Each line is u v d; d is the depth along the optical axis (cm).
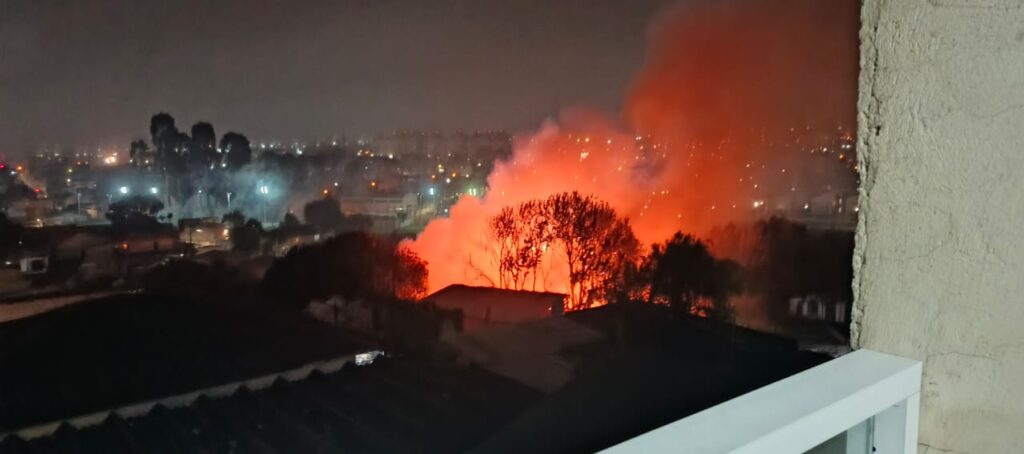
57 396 13238
